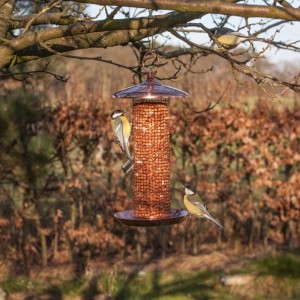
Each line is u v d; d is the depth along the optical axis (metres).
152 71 6.28
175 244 13.70
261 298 10.95
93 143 12.98
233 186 13.46
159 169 6.91
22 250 12.66
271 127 13.05
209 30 5.31
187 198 6.87
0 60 5.28
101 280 11.77
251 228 13.52
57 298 11.24
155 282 11.94
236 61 5.07
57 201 13.11
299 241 13.48
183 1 4.00
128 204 12.98
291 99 13.98
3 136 11.14
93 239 12.95
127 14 6.77
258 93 13.23
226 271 12.30
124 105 13.01
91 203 13.09
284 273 11.49
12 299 11.07
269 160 13.02
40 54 5.70
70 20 6.13
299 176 13.16
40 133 12.19
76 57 5.32
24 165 11.34
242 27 6.30
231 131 13.10
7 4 5.98
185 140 13.10
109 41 5.86
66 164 12.85
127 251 13.68
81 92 14.23
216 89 13.39
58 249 13.32
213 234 13.84
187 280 12.02
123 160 13.04
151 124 6.96
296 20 3.85
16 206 12.41
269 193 13.43
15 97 11.27
